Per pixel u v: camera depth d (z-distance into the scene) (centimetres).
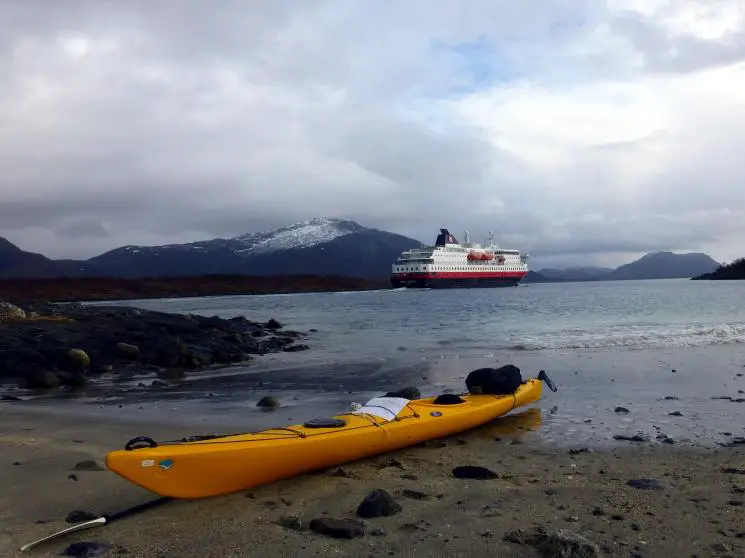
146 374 1953
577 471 754
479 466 748
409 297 10431
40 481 715
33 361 1948
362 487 689
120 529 559
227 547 509
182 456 625
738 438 925
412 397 1083
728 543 502
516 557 477
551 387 1228
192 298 17188
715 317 3744
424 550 494
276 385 1608
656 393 1309
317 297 14512
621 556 480
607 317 3959
